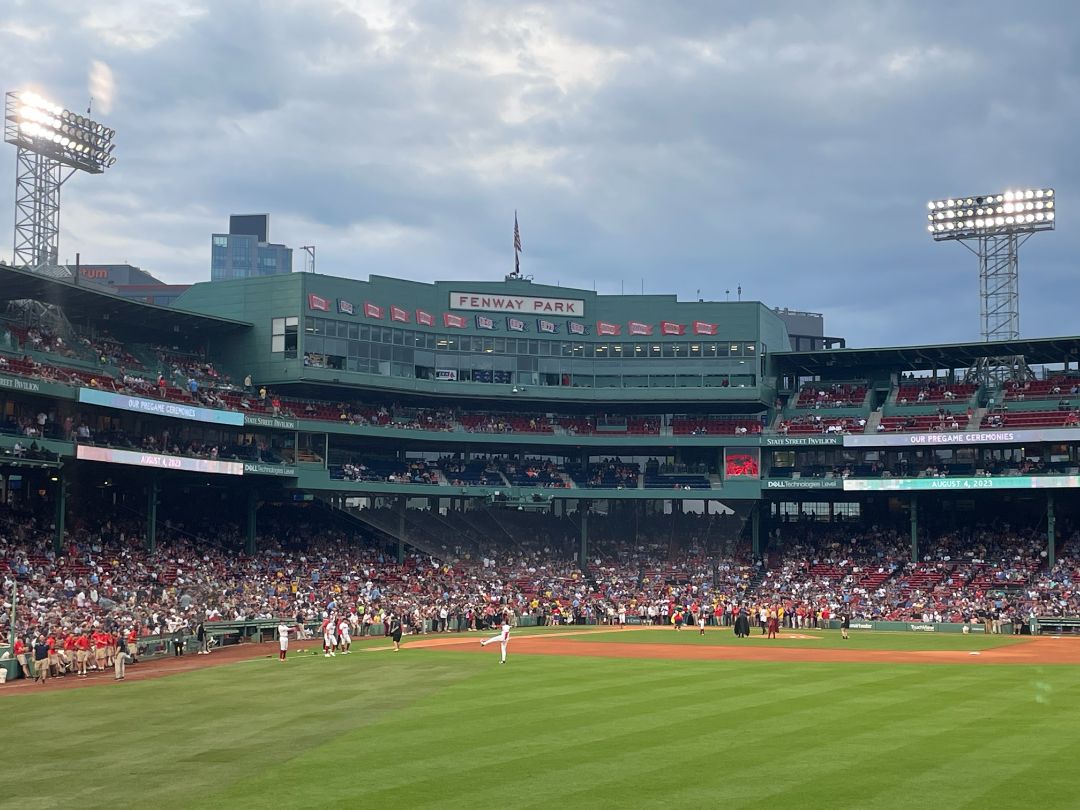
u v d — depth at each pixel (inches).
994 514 3745.1
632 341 3998.5
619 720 1156.5
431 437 3735.2
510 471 3927.2
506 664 1841.8
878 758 929.5
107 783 859.4
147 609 2461.9
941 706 1263.5
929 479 3503.9
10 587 2357.3
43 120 3218.5
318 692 1432.1
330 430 3521.2
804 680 1569.9
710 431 3966.5
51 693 1469.0
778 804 769.6
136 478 3149.6
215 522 3388.3
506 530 3818.9
